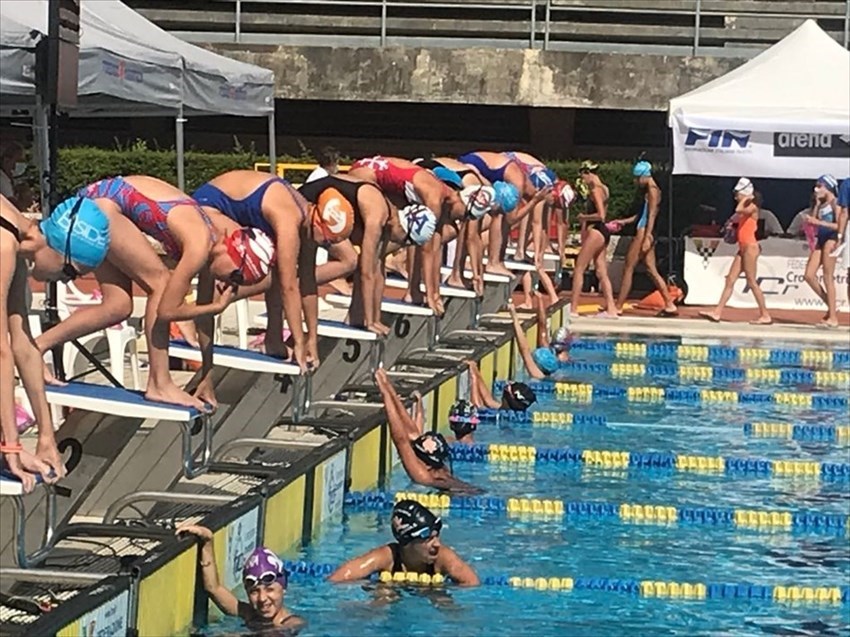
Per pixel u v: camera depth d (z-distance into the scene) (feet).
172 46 36.29
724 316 53.78
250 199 24.50
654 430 34.76
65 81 24.94
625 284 53.11
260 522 20.26
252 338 36.81
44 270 17.65
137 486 22.03
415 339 39.19
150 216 20.30
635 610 20.18
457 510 26.07
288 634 18.20
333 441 24.93
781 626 19.70
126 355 34.30
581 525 25.31
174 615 17.17
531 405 37.55
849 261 52.01
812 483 29.50
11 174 37.24
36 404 16.51
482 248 41.06
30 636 13.39
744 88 53.16
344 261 30.32
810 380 42.73
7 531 18.92
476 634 18.70
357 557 21.18
